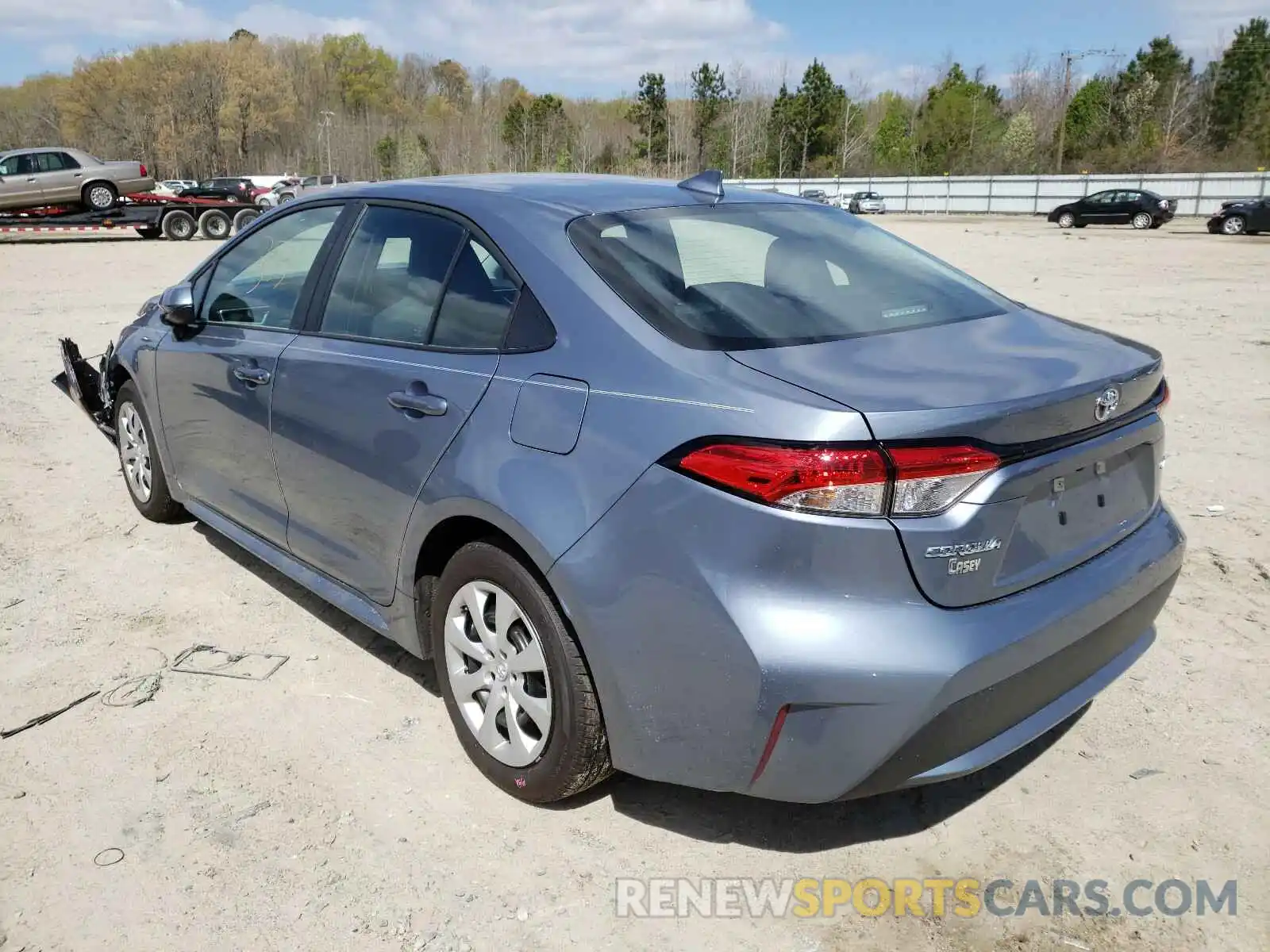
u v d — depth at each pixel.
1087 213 38.34
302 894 2.43
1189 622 3.86
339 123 110.81
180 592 4.13
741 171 87.06
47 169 26.00
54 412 7.29
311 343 3.36
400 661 3.58
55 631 3.78
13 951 2.24
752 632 2.12
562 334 2.56
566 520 2.38
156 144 110.19
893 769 2.16
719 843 2.63
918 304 2.83
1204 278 17.09
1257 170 65.31
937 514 2.10
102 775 2.88
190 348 4.01
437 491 2.73
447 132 103.00
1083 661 2.42
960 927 2.34
